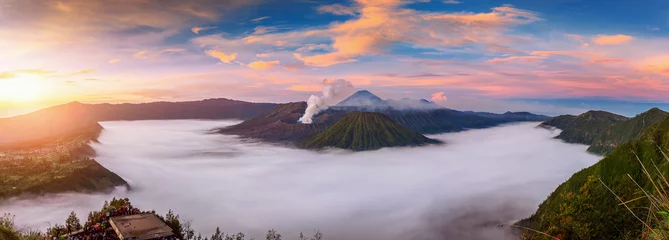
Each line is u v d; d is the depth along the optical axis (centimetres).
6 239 1767
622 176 5872
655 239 746
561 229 2120
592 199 2203
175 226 3994
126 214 3484
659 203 761
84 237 3156
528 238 2298
